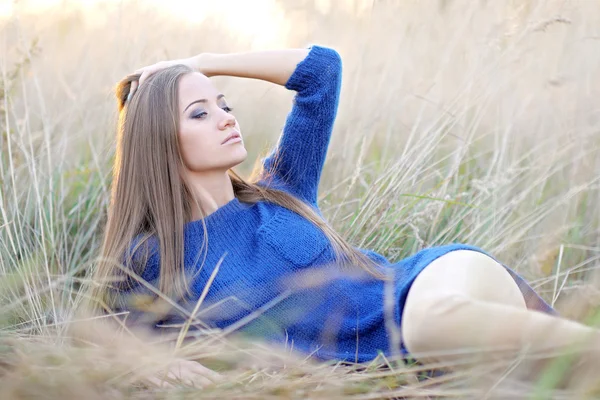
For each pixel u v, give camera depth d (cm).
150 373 193
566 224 318
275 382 188
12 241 292
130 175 257
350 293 236
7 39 389
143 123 256
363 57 415
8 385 164
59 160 370
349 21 448
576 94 360
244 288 238
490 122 385
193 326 240
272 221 248
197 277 244
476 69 361
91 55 428
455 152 347
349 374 204
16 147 356
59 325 254
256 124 463
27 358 178
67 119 385
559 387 171
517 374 176
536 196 346
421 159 334
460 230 334
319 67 279
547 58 378
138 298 239
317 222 254
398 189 328
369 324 228
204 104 256
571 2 371
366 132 381
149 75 264
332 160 389
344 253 247
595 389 160
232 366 219
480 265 211
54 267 318
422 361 197
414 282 211
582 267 309
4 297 260
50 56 427
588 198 331
